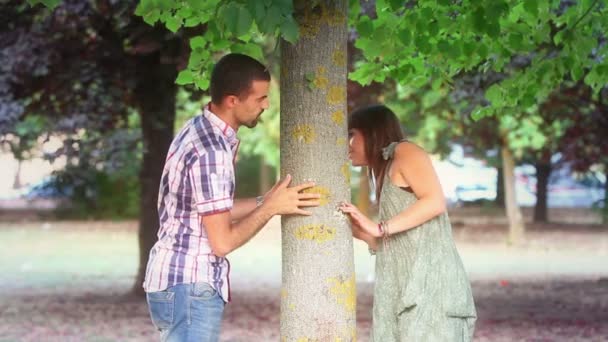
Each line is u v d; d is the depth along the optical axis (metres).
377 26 6.07
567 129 16.89
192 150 4.58
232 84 4.64
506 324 12.32
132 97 13.85
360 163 5.53
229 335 11.43
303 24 4.68
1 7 12.34
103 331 11.65
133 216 38.75
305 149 4.67
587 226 36.06
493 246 27.98
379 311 5.42
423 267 5.27
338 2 4.72
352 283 4.77
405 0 5.64
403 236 5.32
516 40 6.53
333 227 4.69
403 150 5.29
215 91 4.69
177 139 4.72
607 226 36.00
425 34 6.17
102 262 22.67
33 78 12.66
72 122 13.14
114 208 38.66
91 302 14.68
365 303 15.16
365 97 14.59
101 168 14.20
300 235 4.67
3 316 13.01
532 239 30.31
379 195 5.43
